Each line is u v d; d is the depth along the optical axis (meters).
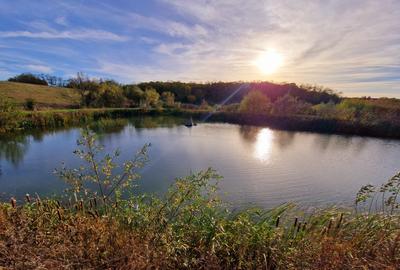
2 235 2.06
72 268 1.85
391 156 15.50
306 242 2.35
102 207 3.03
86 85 36.91
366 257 2.08
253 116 31.77
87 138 3.08
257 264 2.10
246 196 8.61
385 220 2.83
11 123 19.75
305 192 9.24
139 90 43.62
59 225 2.37
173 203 2.75
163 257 2.01
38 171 10.26
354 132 23.89
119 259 1.92
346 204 8.04
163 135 21.44
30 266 1.80
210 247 2.25
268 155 15.08
